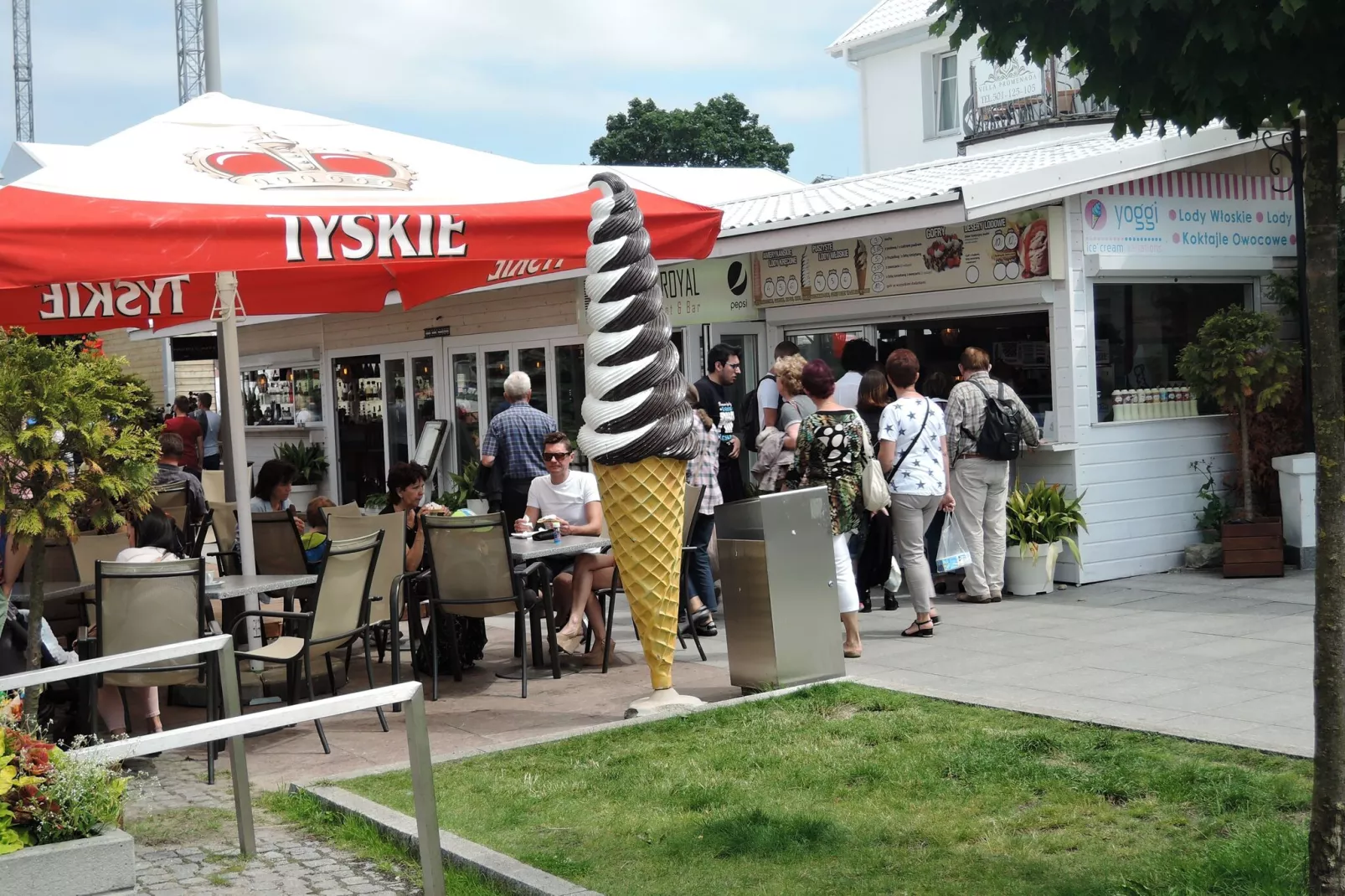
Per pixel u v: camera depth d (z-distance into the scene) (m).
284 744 7.41
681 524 7.52
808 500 7.89
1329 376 4.01
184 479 11.80
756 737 6.76
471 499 16.42
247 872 5.08
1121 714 6.95
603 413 7.29
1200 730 6.52
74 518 6.62
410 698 4.28
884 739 6.56
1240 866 4.44
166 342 27.34
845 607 8.70
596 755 6.64
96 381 6.40
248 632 8.50
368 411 20.31
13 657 6.88
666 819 5.56
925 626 9.45
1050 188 10.69
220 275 8.75
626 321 7.29
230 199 7.00
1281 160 12.63
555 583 9.73
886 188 12.81
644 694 8.18
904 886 4.65
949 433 10.67
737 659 8.00
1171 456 11.91
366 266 10.71
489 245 7.46
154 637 6.91
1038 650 8.77
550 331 16.03
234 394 8.68
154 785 6.56
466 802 5.95
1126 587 11.12
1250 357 11.41
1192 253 11.91
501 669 9.32
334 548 7.50
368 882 4.95
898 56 25.08
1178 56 3.99
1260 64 3.98
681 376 7.45
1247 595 10.41
